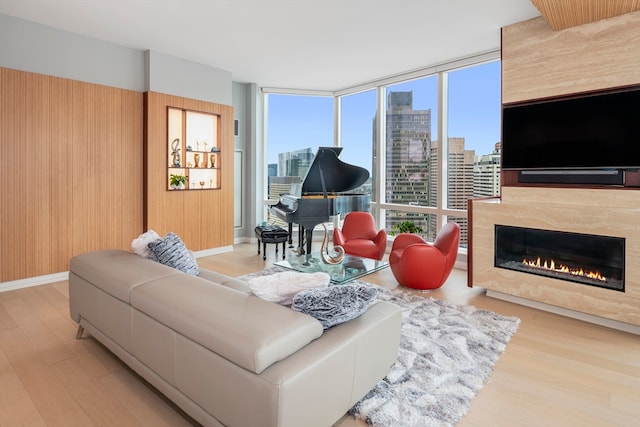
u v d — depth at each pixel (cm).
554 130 349
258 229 575
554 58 343
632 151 305
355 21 392
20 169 397
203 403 159
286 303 187
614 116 313
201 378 158
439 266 383
